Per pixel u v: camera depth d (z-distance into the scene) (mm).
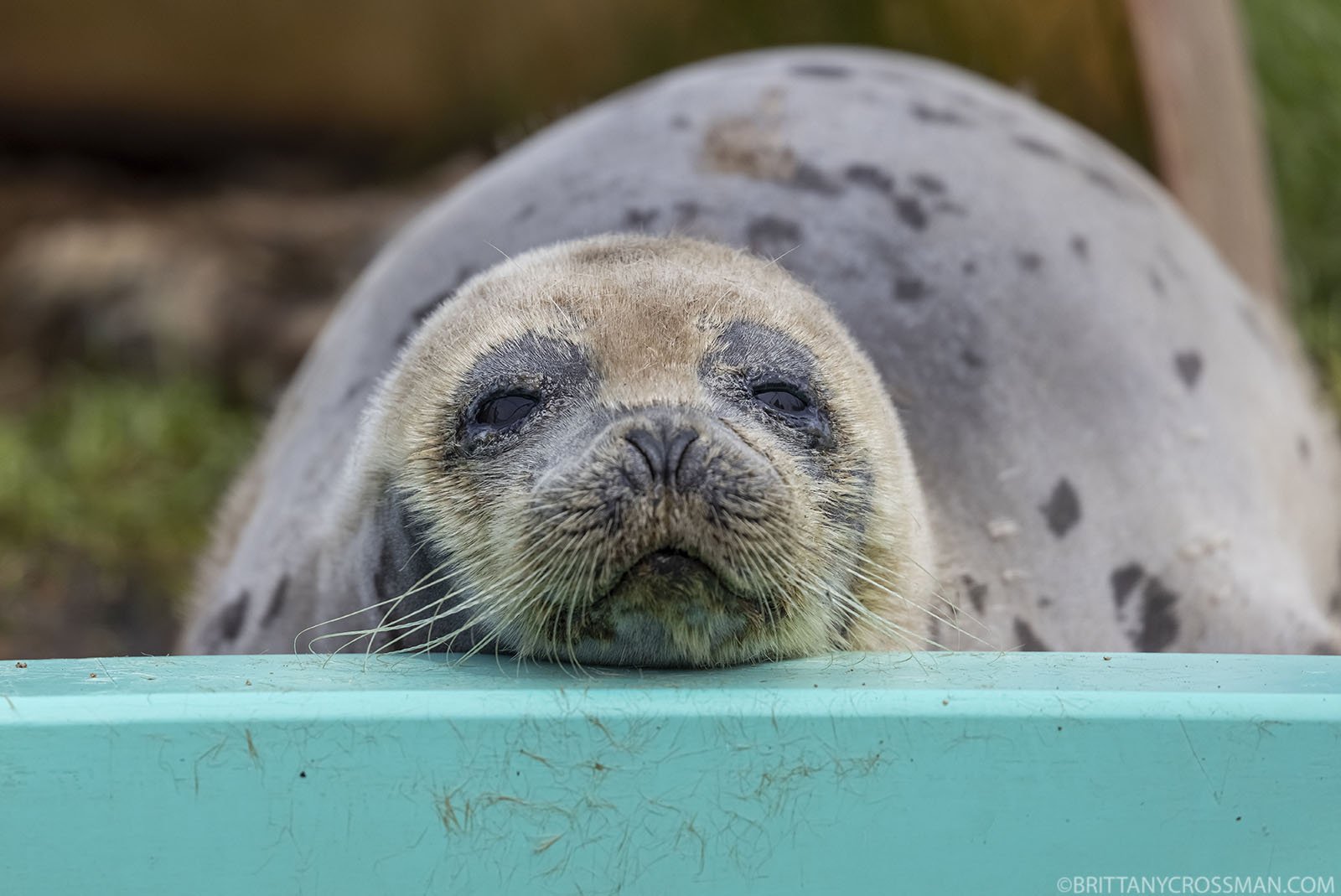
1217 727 5023
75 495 14758
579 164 9914
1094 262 9828
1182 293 10242
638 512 5738
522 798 4957
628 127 10172
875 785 4992
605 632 5961
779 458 6152
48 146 23328
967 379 8875
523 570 5988
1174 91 12992
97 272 18328
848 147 9867
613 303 6625
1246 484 9664
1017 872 5012
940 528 8227
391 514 6980
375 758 4938
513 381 6473
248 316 17891
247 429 16188
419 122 22750
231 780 4930
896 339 8875
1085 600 8602
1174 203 11875
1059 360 9203
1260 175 13961
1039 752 5000
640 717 4980
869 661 5820
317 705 4977
